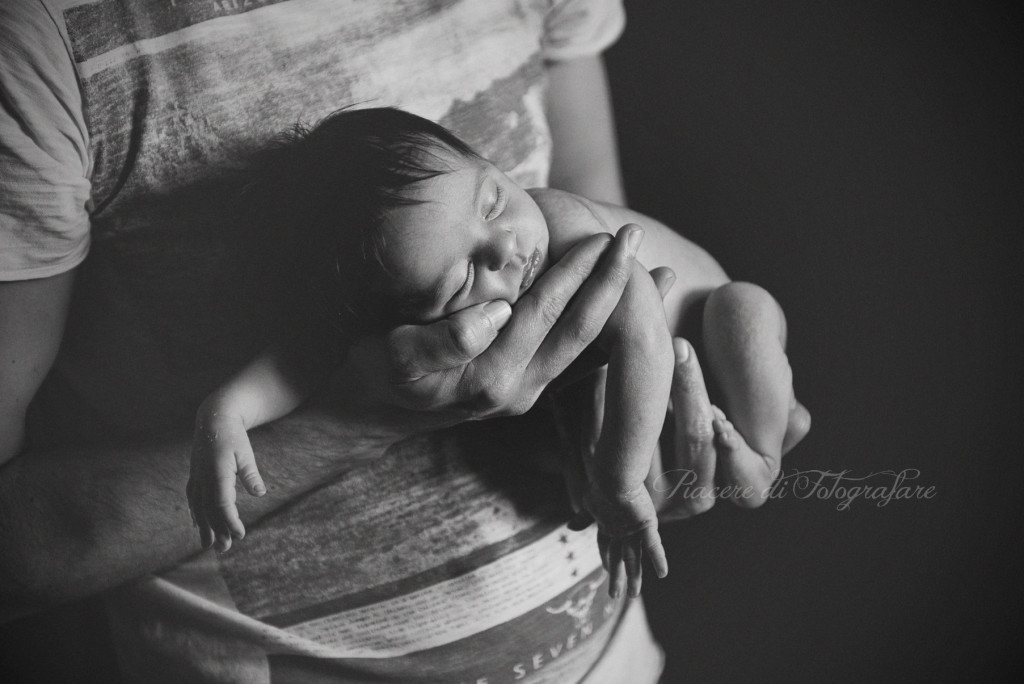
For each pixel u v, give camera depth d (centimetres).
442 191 82
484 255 81
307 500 101
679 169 116
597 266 82
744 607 117
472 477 102
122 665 111
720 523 114
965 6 114
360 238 83
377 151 86
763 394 101
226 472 85
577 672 112
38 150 85
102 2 89
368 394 91
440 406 85
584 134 109
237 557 104
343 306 87
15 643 109
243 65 92
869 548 116
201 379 96
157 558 102
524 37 103
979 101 114
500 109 101
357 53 95
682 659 118
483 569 104
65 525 98
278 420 93
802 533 116
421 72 98
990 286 117
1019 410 116
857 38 113
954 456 116
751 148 114
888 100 115
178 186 91
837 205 116
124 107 91
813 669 117
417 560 104
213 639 108
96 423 99
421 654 108
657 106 113
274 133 93
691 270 106
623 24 109
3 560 98
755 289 104
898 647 117
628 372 84
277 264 90
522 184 104
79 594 104
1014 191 116
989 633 116
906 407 117
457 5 99
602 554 95
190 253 92
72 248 90
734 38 111
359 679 110
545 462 104
